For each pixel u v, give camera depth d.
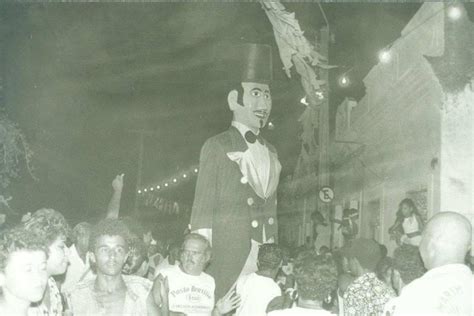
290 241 18.81
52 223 3.93
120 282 4.38
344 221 13.11
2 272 3.25
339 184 16.05
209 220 8.61
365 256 5.68
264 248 5.60
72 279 5.44
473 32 9.21
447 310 3.53
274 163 9.08
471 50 9.20
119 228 4.33
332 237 15.34
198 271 5.52
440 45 9.32
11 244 3.23
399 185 11.31
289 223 19.05
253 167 8.84
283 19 8.87
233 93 8.95
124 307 4.33
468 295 3.58
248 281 5.52
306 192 17.44
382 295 3.86
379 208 12.66
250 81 8.91
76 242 5.48
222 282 8.42
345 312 3.95
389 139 11.99
